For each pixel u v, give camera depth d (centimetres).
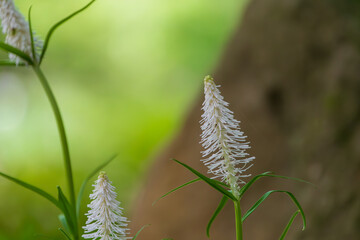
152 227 791
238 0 1659
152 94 1825
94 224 190
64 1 1773
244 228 670
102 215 188
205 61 1709
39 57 296
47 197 247
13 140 1695
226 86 780
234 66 778
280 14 734
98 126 1773
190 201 757
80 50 1822
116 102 1822
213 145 194
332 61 680
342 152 614
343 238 563
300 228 593
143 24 1783
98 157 1684
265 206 657
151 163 920
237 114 743
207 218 731
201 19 1711
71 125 1762
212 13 1697
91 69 1834
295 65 704
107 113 1802
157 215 789
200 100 812
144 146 1647
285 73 712
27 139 1706
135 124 1755
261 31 751
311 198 605
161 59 1792
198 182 755
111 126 1770
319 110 659
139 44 1797
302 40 706
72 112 1786
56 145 1712
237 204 201
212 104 189
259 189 683
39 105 1792
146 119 1753
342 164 605
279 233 626
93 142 1741
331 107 646
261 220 654
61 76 1817
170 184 790
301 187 631
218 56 891
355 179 589
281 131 693
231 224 703
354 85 647
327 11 706
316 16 710
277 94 713
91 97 1822
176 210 770
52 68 1808
